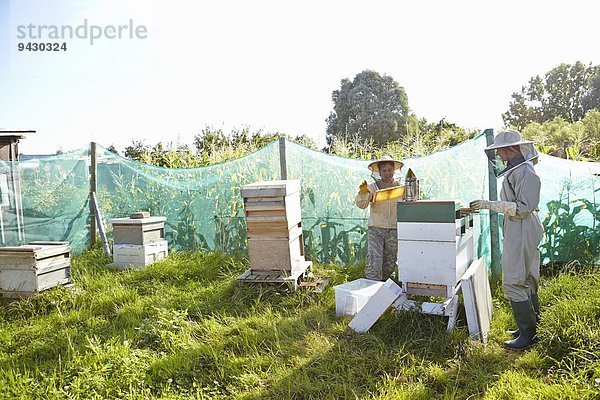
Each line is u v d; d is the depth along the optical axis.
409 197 4.11
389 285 3.98
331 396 3.12
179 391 3.31
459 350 3.63
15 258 5.14
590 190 5.61
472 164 5.89
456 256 3.80
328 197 6.55
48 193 7.29
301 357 3.73
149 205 7.62
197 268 6.14
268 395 3.21
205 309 4.84
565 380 3.04
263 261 5.25
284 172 6.52
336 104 42.16
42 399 3.21
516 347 3.72
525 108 50.81
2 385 3.35
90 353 3.74
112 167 7.80
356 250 6.36
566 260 5.60
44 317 4.86
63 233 7.41
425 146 7.53
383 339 3.90
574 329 3.43
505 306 4.64
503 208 3.65
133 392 3.24
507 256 3.73
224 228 7.07
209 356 3.75
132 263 6.46
